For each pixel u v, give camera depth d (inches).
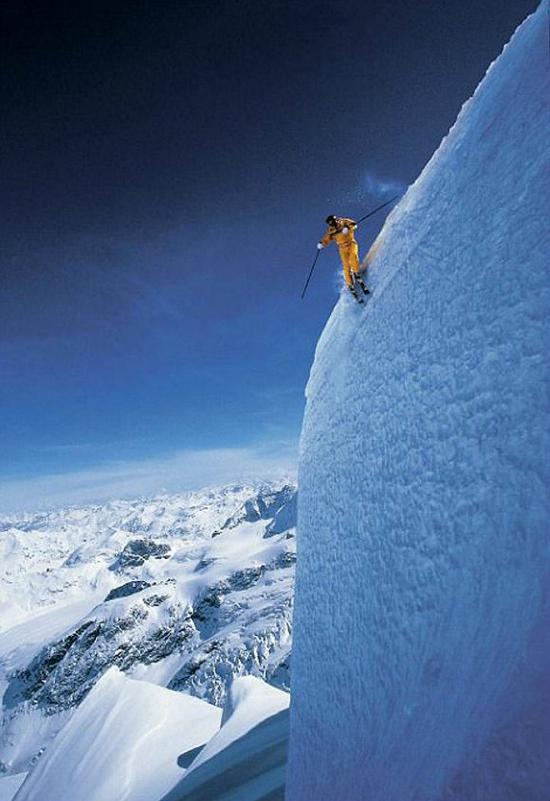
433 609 174.6
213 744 601.3
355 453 319.9
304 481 454.9
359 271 418.9
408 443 241.8
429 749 138.0
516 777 99.3
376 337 351.3
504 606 131.1
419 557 197.2
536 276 172.2
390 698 183.9
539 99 226.1
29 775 831.7
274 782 374.6
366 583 243.1
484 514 160.6
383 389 301.0
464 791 111.3
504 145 244.1
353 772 188.2
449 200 293.7
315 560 346.0
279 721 571.2
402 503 228.7
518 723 104.1
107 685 976.9
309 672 295.1
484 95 303.6
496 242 214.5
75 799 669.9
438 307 256.8
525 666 109.5
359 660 226.1
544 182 191.2
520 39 278.7
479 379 191.8
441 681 149.5
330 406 430.6
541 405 147.4
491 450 168.4
